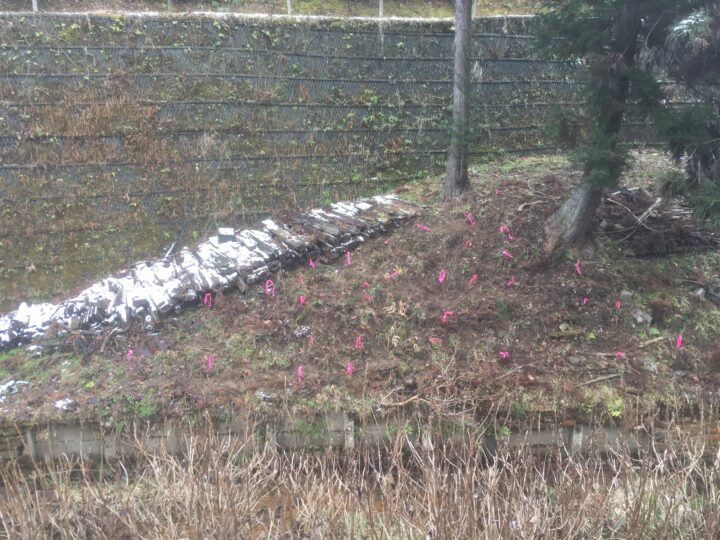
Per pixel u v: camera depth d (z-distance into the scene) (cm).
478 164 812
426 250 605
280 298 553
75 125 638
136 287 568
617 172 520
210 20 704
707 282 581
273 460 408
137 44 674
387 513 348
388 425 460
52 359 493
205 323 526
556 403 471
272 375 482
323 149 739
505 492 388
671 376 501
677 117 489
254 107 712
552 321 535
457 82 666
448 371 488
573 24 521
